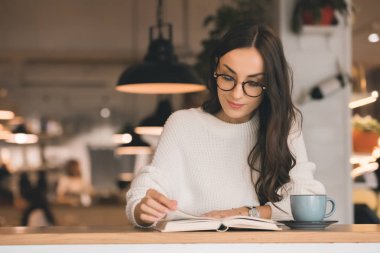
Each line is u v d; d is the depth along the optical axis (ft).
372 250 6.04
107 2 27.20
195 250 5.88
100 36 31.53
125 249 5.84
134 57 35.29
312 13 14.96
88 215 34.22
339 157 15.48
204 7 25.75
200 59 17.44
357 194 16.07
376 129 16.26
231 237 5.90
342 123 15.48
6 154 43.32
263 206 7.32
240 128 7.70
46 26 30.42
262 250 5.93
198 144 7.76
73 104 42.14
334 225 7.30
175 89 14.70
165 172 7.66
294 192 7.48
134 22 28.94
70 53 34.78
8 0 27.61
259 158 7.61
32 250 5.79
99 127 43.37
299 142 7.70
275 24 15.85
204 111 7.90
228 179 7.69
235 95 7.08
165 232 5.94
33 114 41.57
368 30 21.43
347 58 15.48
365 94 19.75
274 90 7.20
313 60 15.43
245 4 17.21
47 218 30.66
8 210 34.60
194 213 7.75
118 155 45.27
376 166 16.20
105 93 41.50
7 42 32.60
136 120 42.83
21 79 39.17
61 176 42.91
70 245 5.82
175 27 27.86
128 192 7.27
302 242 5.98
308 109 15.40
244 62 7.00
